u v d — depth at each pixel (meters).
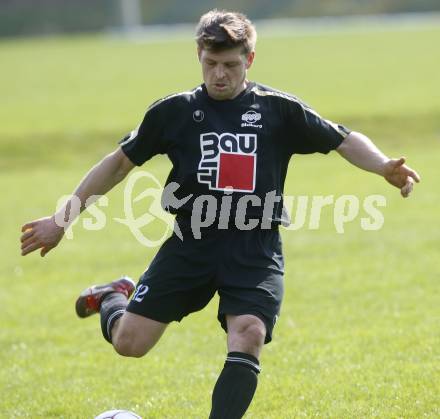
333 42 142.62
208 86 16.58
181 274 16.80
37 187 56.56
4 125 78.25
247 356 15.59
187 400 20.34
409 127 70.56
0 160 66.81
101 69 121.50
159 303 16.84
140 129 17.14
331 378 21.30
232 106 16.86
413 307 27.58
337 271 32.81
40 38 185.62
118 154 17.31
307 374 21.75
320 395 20.12
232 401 15.34
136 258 37.09
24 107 90.19
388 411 18.80
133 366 23.30
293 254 36.00
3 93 102.62
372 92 87.75
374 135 69.44
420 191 48.38
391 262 33.69
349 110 76.56
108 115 81.56
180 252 16.89
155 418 19.31
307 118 17.09
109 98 93.75
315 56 124.50
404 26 165.75
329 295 29.66
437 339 23.94
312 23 191.38
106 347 25.30
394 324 25.84
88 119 79.62
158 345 25.09
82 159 66.94
